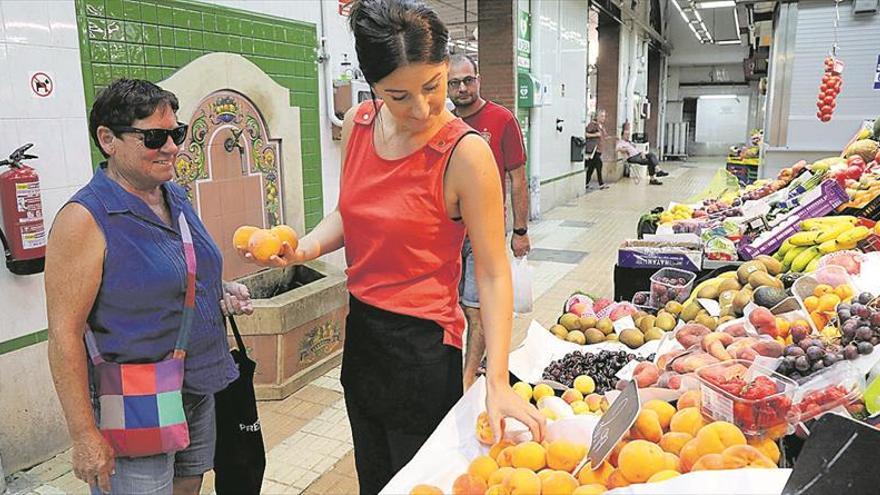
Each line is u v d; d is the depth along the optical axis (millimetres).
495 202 1434
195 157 3518
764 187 4289
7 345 2707
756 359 1574
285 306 3467
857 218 2834
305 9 4266
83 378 1666
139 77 3188
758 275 2297
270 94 3994
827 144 5418
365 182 1515
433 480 1333
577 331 2467
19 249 2623
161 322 1782
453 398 1629
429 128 1420
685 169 19484
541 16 9023
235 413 2166
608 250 7258
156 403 1754
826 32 5215
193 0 3453
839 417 1031
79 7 2891
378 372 1600
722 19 19656
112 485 1801
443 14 15062
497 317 1438
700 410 1368
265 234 1570
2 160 2621
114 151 1722
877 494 981
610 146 14742
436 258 1518
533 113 8969
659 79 22203
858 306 1735
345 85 4512
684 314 2396
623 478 1197
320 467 2879
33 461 2826
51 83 2797
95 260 1656
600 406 1661
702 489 1052
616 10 13758
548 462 1307
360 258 1582
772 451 1297
